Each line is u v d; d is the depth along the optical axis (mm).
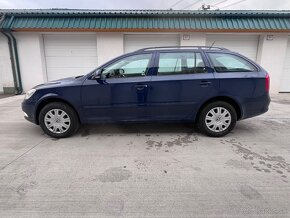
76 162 3334
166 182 2795
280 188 2652
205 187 2686
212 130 4344
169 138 4328
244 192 2578
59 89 4141
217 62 4238
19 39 9211
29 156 3529
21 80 9617
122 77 4168
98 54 9500
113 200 2441
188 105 4238
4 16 8805
